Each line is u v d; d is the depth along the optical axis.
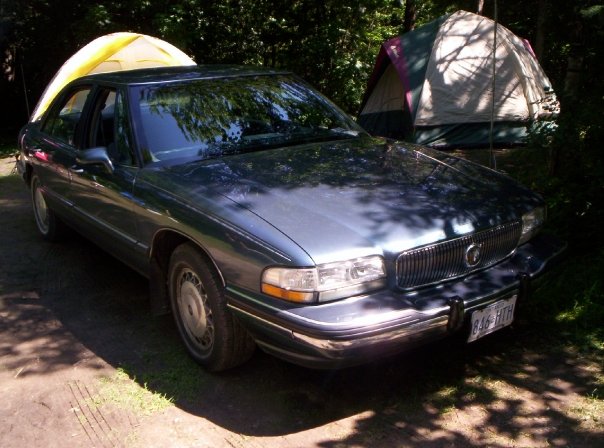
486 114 10.43
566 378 3.43
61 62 13.77
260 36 14.75
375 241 3.02
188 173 3.74
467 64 10.43
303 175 3.62
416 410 3.20
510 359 3.65
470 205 3.43
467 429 3.04
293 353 2.95
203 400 3.35
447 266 3.21
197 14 13.57
